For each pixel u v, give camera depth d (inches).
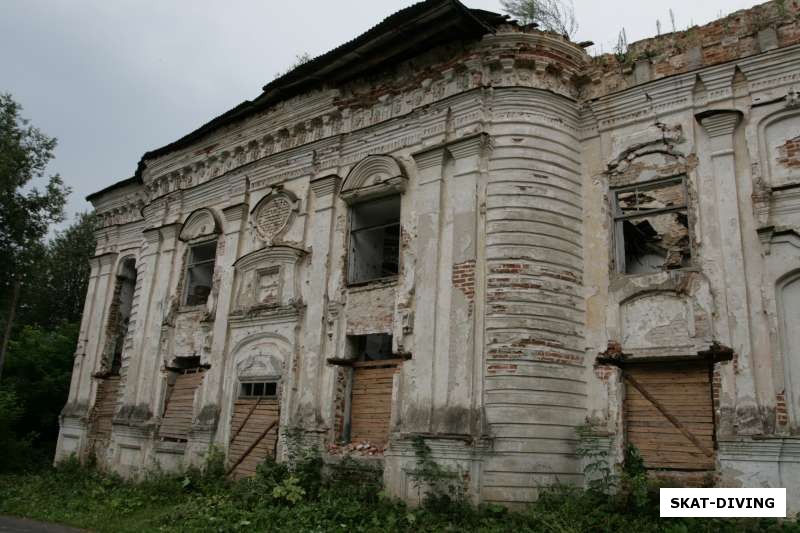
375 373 486.9
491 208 449.7
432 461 411.8
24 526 432.1
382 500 419.8
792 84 400.2
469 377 417.7
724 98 423.5
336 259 524.4
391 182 499.8
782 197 387.9
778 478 348.5
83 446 746.2
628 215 448.1
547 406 412.5
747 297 382.9
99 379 772.0
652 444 403.5
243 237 610.9
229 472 533.0
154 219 716.0
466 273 440.1
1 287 851.4
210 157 667.4
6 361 939.3
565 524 354.0
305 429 490.0
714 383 382.9
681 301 407.5
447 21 464.8
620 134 463.8
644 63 460.8
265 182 608.4
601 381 425.7
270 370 535.2
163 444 600.1
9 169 789.2
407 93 522.0
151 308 671.8
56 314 1402.6
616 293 433.4
